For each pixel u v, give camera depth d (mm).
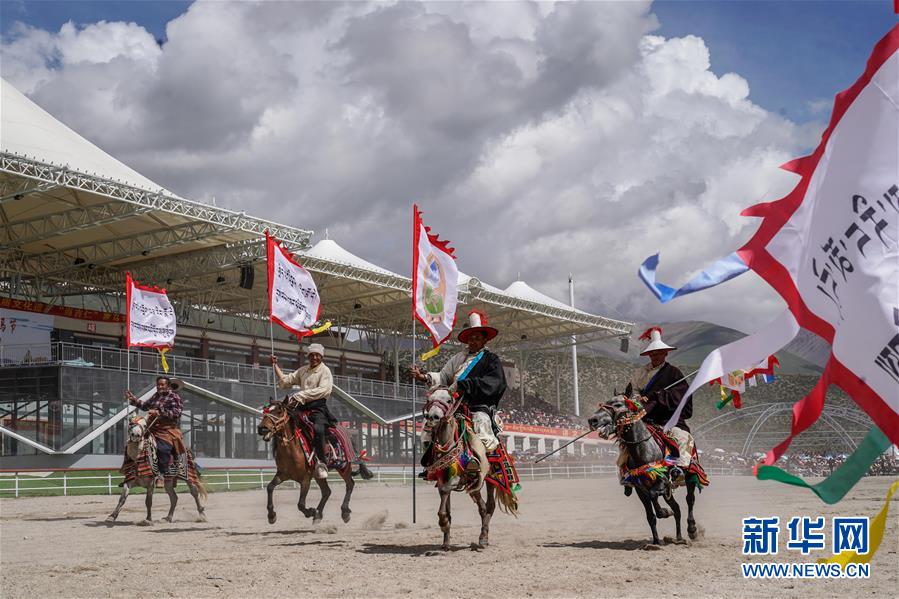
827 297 3961
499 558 10023
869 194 3908
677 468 10930
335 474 41781
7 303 49812
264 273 62531
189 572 9242
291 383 14094
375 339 79562
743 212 4156
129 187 43344
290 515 19406
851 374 3873
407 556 10289
